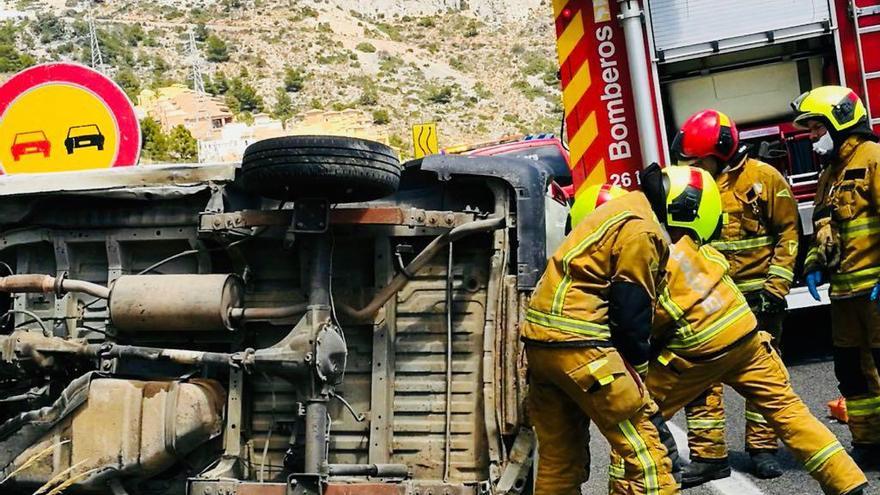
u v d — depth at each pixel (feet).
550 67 625.82
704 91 30.99
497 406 16.10
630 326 14.84
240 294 16.76
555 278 15.35
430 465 16.37
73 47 518.78
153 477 16.60
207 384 16.39
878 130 28.89
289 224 15.88
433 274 16.75
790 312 35.76
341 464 16.19
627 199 15.70
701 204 17.04
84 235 17.80
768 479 20.49
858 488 16.90
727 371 17.56
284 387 16.84
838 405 24.22
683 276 17.38
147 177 17.28
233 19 604.08
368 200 15.96
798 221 21.40
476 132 537.65
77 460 15.88
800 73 30.71
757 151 31.09
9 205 17.93
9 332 18.49
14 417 16.35
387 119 522.06
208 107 407.23
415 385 16.57
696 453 19.93
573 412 16.19
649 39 29.60
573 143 30.12
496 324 16.35
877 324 20.27
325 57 581.94
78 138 27.84
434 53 643.04
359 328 16.92
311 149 14.98
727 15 29.43
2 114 27.91
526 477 15.94
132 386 15.96
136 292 16.47
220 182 17.17
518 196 16.52
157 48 556.92
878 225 20.22
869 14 28.89
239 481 15.38
